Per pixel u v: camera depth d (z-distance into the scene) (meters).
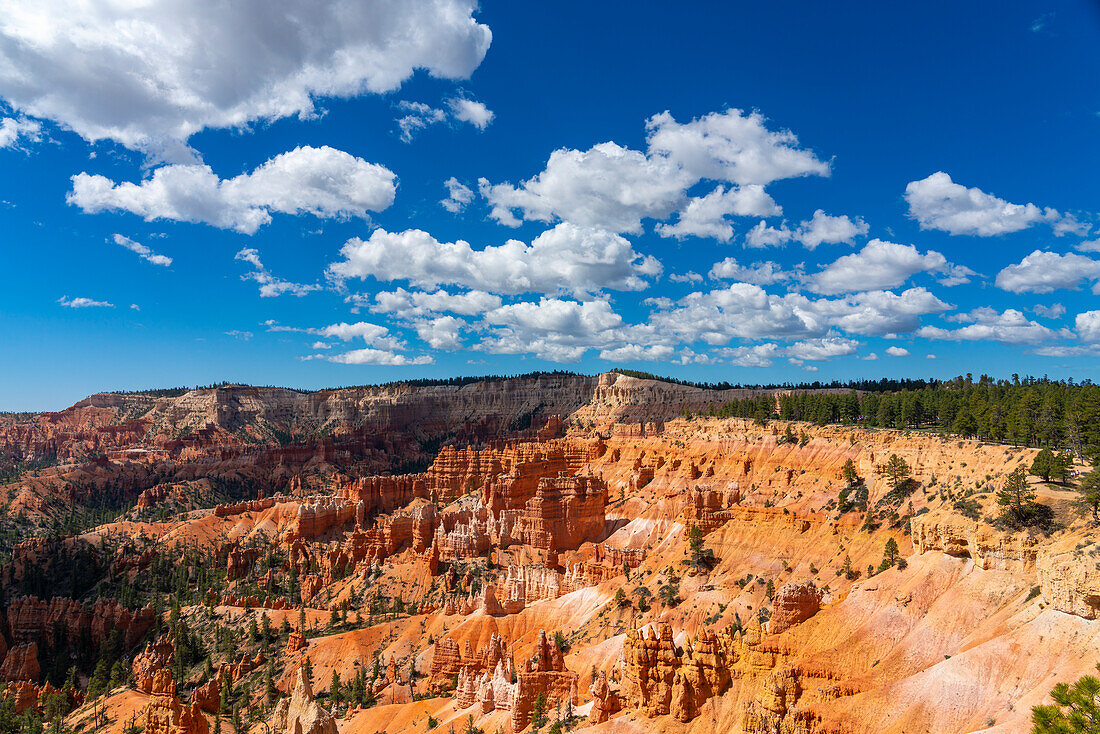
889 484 166.00
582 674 146.12
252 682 184.50
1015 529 103.62
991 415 162.38
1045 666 83.12
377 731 150.00
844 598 118.00
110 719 167.25
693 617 155.75
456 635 183.75
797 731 92.75
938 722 85.75
